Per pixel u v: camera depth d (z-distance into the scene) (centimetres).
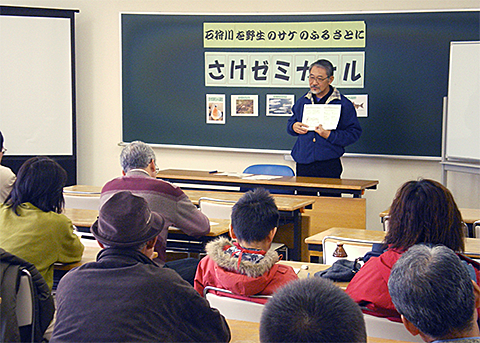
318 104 518
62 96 626
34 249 224
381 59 564
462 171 512
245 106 614
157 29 628
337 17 573
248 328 164
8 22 610
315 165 529
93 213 336
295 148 537
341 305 78
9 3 650
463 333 99
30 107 622
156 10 640
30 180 231
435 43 545
